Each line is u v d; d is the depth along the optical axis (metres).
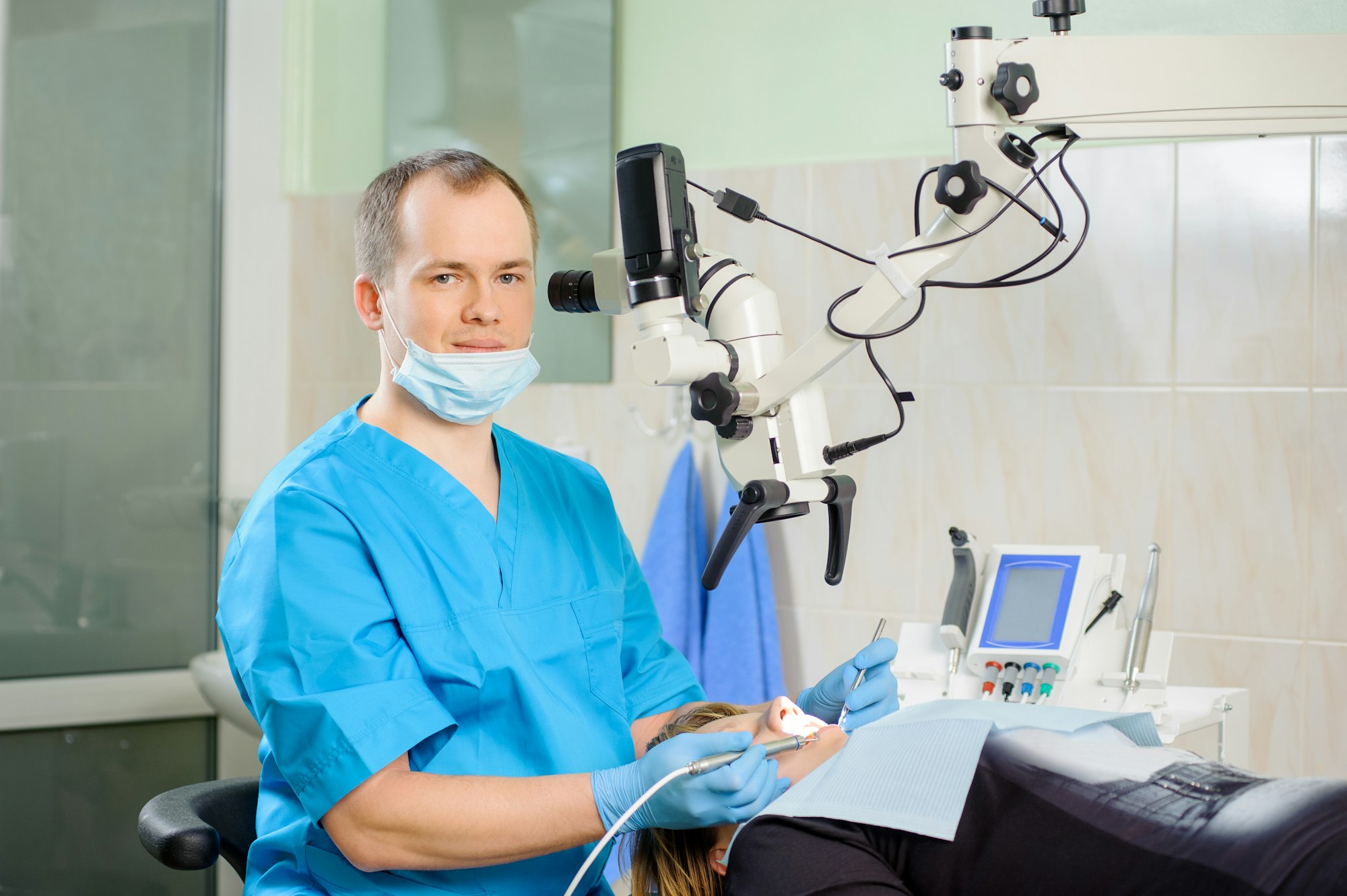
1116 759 1.02
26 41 2.48
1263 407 1.94
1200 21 1.99
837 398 2.22
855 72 2.26
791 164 2.27
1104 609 1.74
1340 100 1.17
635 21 2.43
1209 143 1.96
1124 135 1.20
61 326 2.54
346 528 1.24
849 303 1.19
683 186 1.18
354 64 2.74
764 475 1.21
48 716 2.49
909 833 1.02
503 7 2.53
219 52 2.73
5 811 2.48
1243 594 1.96
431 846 1.12
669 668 1.54
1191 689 1.73
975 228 1.20
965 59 1.19
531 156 2.51
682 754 1.11
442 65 2.61
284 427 2.82
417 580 1.27
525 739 1.29
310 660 1.17
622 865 1.44
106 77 2.58
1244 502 1.96
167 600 2.66
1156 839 0.93
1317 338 1.91
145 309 2.64
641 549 2.39
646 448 2.39
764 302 1.22
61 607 2.53
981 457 2.12
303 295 2.78
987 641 1.74
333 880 1.23
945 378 2.14
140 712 2.58
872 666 1.37
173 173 2.67
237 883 2.62
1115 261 2.02
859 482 2.21
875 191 2.21
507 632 1.31
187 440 2.70
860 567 2.22
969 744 1.07
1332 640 1.91
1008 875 0.97
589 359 2.44
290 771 1.15
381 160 2.71
